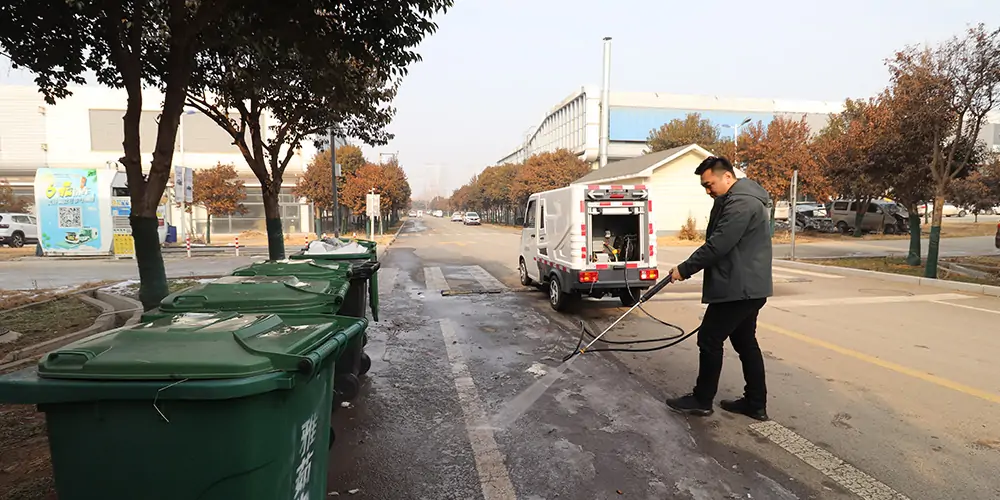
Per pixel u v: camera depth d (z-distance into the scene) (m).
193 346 1.90
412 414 4.36
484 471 3.41
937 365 5.58
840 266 14.00
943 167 11.53
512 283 12.15
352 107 8.78
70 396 1.69
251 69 8.00
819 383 5.04
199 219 35.03
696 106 67.19
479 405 4.55
